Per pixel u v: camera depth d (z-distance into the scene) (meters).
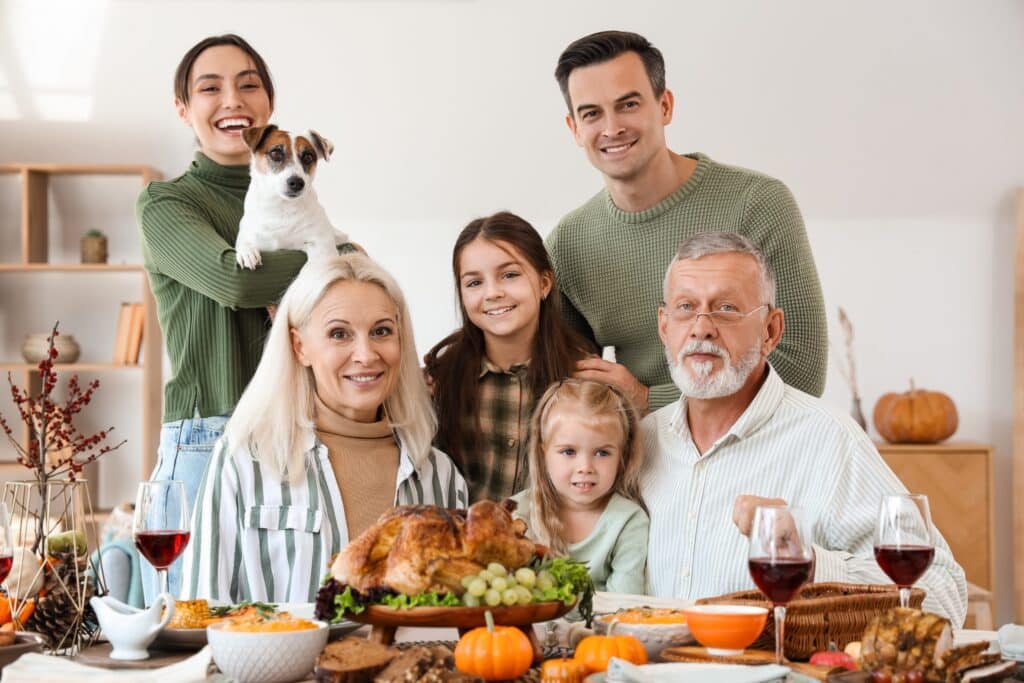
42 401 1.93
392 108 6.21
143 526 1.80
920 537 1.69
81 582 1.90
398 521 1.61
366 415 2.39
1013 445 6.21
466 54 6.12
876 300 6.32
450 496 2.47
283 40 6.14
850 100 6.06
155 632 1.72
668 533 2.39
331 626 1.75
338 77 6.16
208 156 3.35
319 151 3.27
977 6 5.93
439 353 3.19
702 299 2.33
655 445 2.50
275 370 2.34
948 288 6.29
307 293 2.30
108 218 6.38
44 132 6.32
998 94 6.02
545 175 6.30
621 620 1.73
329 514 2.29
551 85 6.14
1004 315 6.29
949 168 6.16
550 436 2.45
